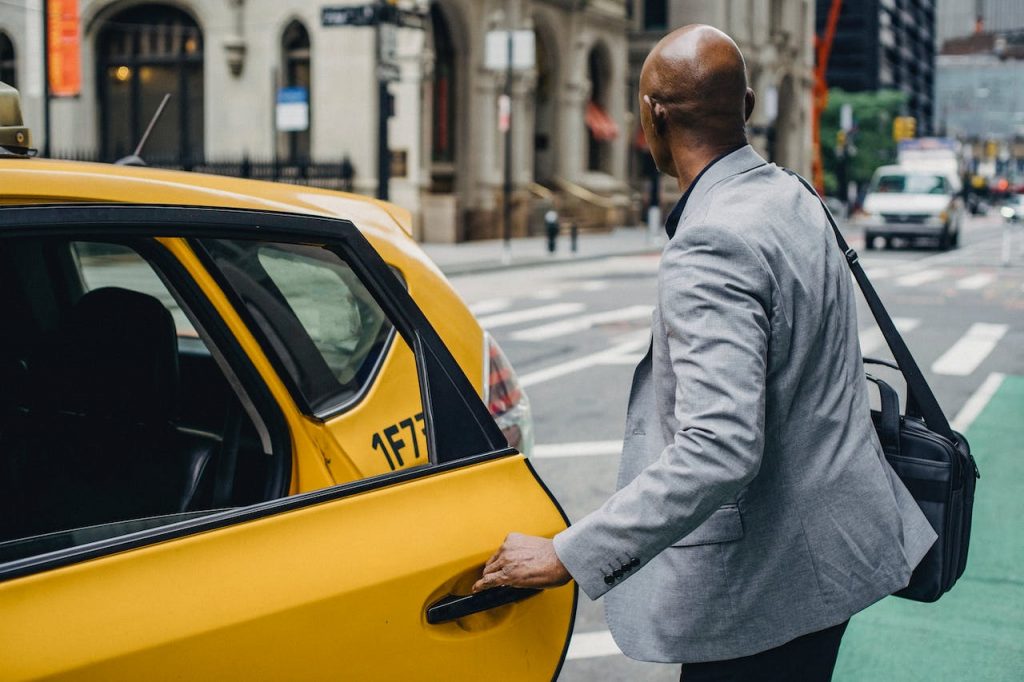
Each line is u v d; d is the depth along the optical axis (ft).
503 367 10.53
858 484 6.78
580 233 122.72
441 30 103.50
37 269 9.62
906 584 7.01
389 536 6.30
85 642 4.96
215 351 7.95
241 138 93.35
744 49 171.63
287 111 79.10
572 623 7.40
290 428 8.05
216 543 5.65
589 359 38.06
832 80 404.36
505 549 6.51
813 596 6.70
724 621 6.66
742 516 6.64
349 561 6.03
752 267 6.24
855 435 6.86
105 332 8.55
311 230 6.82
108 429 8.61
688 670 6.98
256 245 9.15
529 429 10.75
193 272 7.64
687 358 6.13
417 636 6.22
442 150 104.83
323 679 5.74
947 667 13.47
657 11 163.02
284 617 5.63
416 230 94.58
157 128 96.22
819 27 405.39
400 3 89.97
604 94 136.98
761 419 6.05
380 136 66.95
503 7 109.09
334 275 9.41
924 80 557.33
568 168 126.72
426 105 94.94
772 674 6.86
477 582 6.57
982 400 30.76
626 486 6.57
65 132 96.07
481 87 106.32
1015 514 19.90
